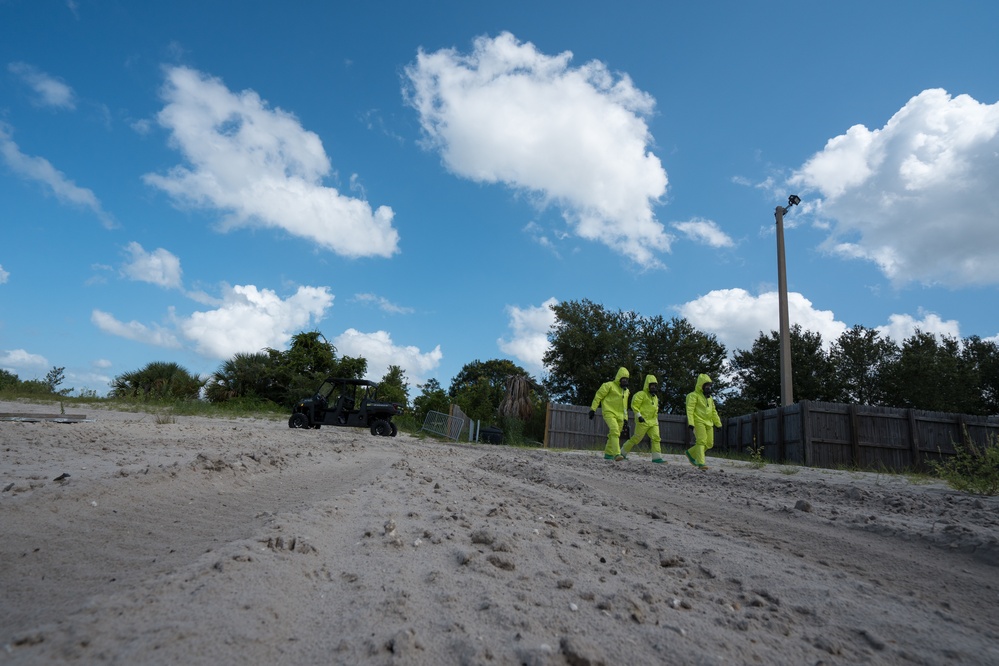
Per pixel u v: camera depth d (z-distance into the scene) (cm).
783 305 2080
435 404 3772
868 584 313
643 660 193
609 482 756
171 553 277
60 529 301
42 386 2188
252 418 2138
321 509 394
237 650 176
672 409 3547
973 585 323
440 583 258
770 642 222
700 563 338
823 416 1738
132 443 751
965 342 3575
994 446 837
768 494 667
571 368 3709
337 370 3691
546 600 245
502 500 534
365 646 184
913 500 607
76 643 169
